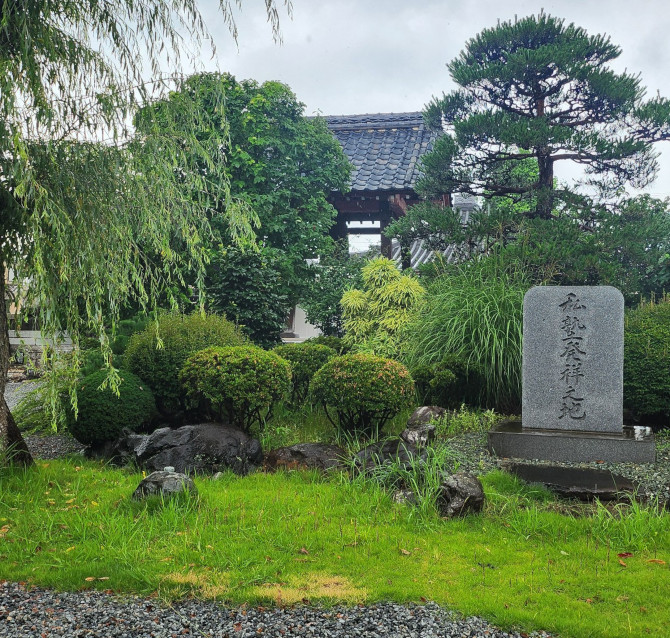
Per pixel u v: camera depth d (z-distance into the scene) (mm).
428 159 12727
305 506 5164
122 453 6750
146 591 3676
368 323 10555
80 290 5312
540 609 3514
